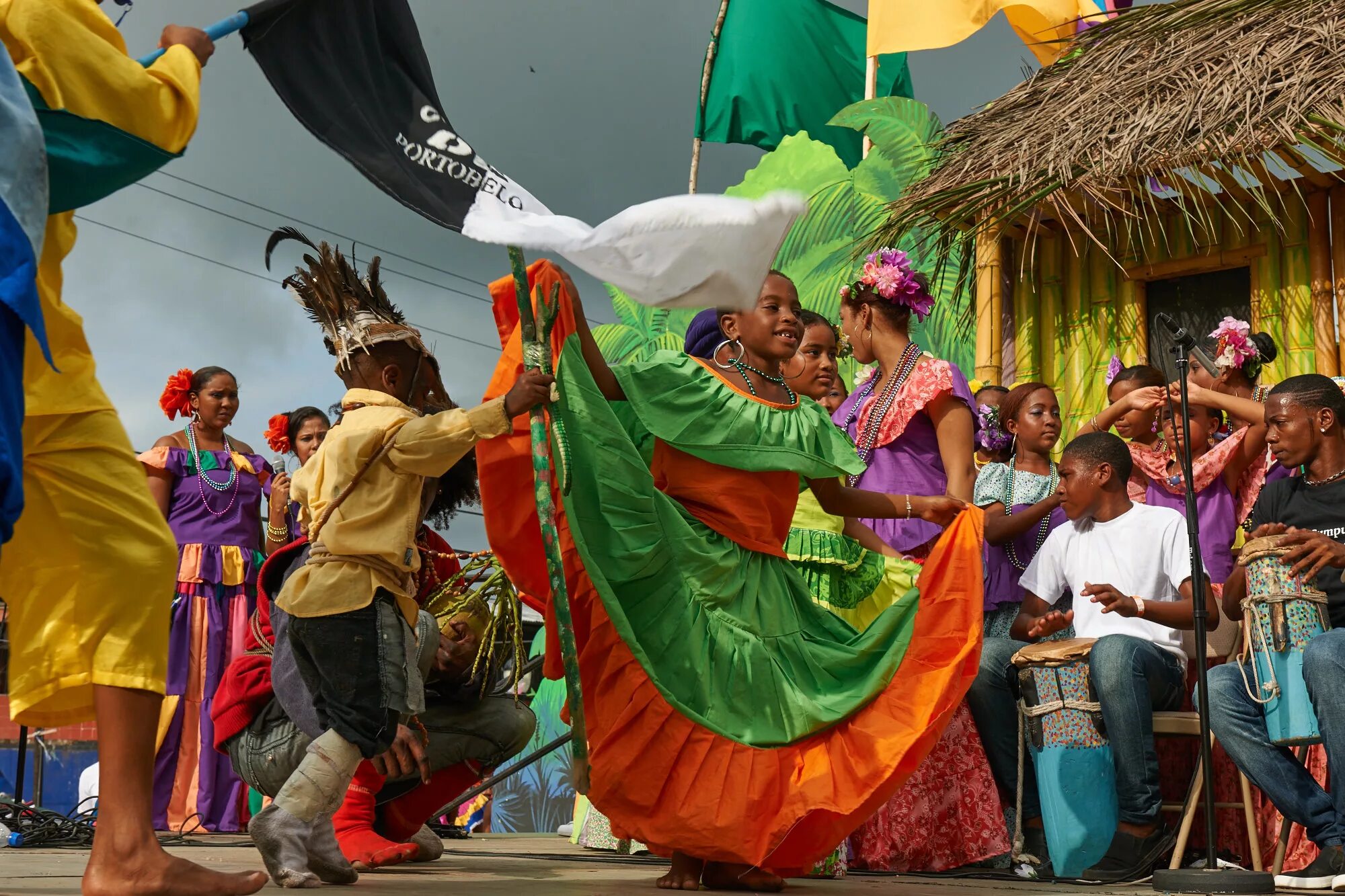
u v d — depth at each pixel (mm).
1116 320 7426
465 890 3135
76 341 2674
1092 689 4355
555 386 3389
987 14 9727
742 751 3355
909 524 4703
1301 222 6824
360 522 3191
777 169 11297
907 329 4930
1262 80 5637
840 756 3447
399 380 3572
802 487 4578
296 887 3041
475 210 2980
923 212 6719
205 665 6828
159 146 2639
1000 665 4703
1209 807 3729
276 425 6809
